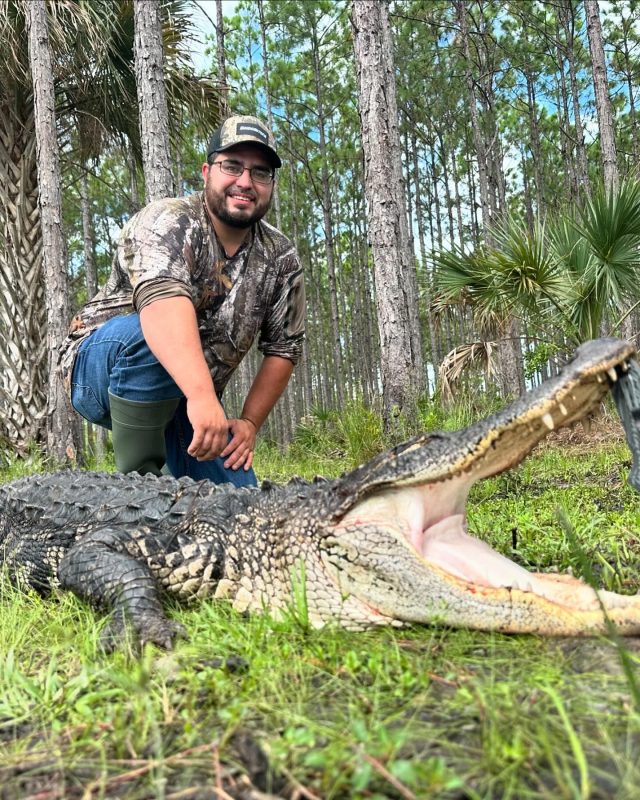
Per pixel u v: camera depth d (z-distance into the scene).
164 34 11.06
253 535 2.70
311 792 1.31
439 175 31.38
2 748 1.65
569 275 7.98
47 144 9.34
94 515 3.20
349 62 24.12
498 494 5.53
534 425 2.23
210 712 1.70
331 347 39.97
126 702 1.82
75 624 2.59
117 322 3.90
